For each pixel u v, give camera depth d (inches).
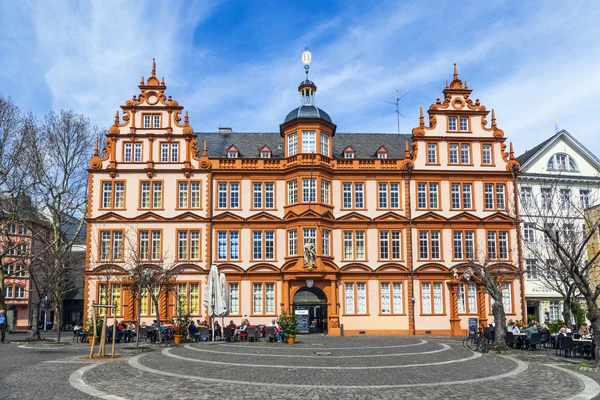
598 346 994.7
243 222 2091.5
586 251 2066.9
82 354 1176.8
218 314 1599.4
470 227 2146.9
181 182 2118.6
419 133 2192.4
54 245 1924.2
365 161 2160.4
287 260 2065.7
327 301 2047.2
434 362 1022.4
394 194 2160.4
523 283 2110.0
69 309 3129.9
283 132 2212.1
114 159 2112.5
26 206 1955.0
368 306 2076.8
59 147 2036.2
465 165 2194.9
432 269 2110.0
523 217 2158.0
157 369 898.7
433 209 2155.5
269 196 2132.1
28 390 698.2
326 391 692.1
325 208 2091.5
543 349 1349.7
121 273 1892.2
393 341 1620.3
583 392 706.8
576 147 2319.1
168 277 1711.4
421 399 644.7
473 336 1512.1
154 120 2151.8
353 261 2089.1
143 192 2103.8
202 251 2073.1
